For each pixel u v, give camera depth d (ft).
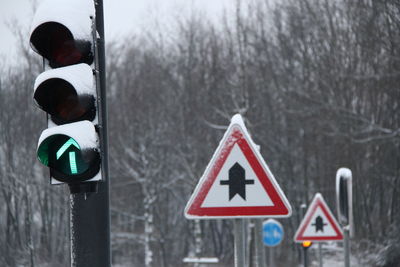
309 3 212.84
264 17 230.07
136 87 224.94
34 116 183.01
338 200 55.52
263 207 32.99
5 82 184.44
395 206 180.75
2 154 191.62
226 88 203.00
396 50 158.51
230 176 33.24
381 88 170.91
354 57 188.03
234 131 33.45
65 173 24.34
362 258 166.30
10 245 178.81
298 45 214.28
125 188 226.79
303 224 75.15
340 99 184.55
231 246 226.38
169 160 216.33
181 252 237.45
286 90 207.21
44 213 200.44
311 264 182.70
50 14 24.12
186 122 215.92
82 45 24.22
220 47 226.58
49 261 177.88
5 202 195.21
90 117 24.34
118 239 224.12
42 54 24.81
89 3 24.75
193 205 33.37
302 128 203.72
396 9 161.38
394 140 161.07
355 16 180.14
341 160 182.19
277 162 221.05
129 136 214.90
